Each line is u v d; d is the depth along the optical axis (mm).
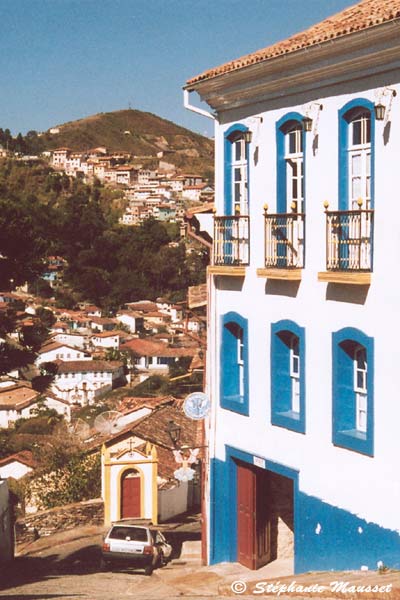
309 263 16578
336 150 15836
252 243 18172
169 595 16797
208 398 19453
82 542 31203
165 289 181625
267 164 17688
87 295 178500
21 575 24078
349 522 15844
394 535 14906
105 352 132750
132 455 35062
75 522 33406
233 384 19266
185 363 119688
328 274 15672
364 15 16141
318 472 16562
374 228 15062
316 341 16469
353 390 16047
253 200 18094
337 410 15992
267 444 17938
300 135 17094
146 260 184250
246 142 18250
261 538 18891
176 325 158250
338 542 16094
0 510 26125
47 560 27578
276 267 17250
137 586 19562
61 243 187375
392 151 14656
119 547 23406
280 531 19281
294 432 17188
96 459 38781
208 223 19922
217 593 16766
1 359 25047
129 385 123875
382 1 17078
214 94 18781
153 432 38250
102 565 24016
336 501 16125
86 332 150375
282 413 17500
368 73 15031
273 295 17578
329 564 16328
